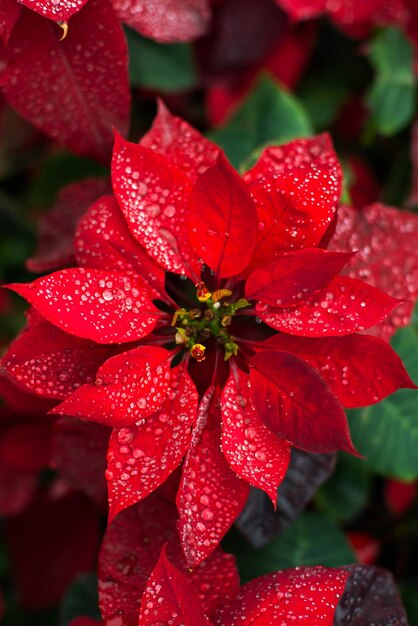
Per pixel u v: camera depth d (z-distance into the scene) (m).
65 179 1.07
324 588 0.80
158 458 0.78
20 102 0.88
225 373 0.82
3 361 0.78
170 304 0.82
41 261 0.87
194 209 0.79
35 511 1.02
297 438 0.78
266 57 1.02
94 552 1.02
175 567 0.80
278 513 0.85
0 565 1.07
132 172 0.79
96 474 0.86
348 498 0.96
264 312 0.80
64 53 0.85
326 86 1.07
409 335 0.90
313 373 0.77
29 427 0.94
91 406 0.76
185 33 0.93
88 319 0.77
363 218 0.85
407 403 0.90
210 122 1.04
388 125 1.02
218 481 0.79
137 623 0.81
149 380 0.79
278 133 0.98
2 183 1.10
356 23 0.99
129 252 0.81
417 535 1.04
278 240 0.80
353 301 0.79
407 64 1.02
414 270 0.85
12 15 0.82
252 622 0.80
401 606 0.83
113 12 0.83
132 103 1.03
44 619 1.06
